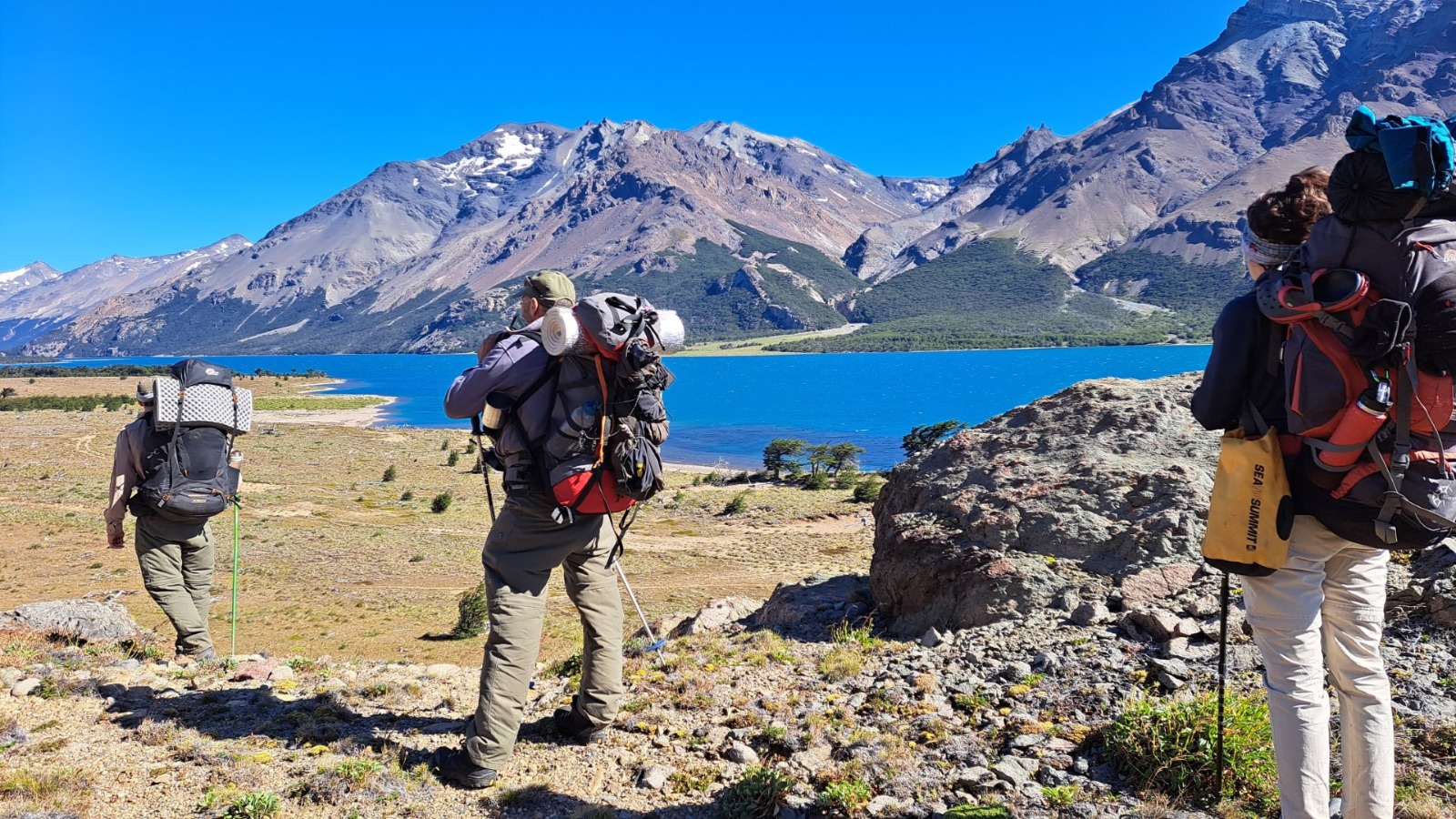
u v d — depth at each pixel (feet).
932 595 18.80
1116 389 22.65
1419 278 6.47
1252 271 8.36
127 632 22.66
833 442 417.69
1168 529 17.31
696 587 107.14
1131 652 14.48
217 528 171.63
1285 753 7.70
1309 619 7.64
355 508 211.20
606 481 10.90
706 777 11.37
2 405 539.29
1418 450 6.62
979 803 10.21
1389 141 6.33
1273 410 7.47
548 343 10.55
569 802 10.81
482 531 177.17
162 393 18.28
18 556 132.98
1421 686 11.90
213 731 13.03
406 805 10.59
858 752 11.67
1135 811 9.89
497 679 11.18
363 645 79.97
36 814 9.79
